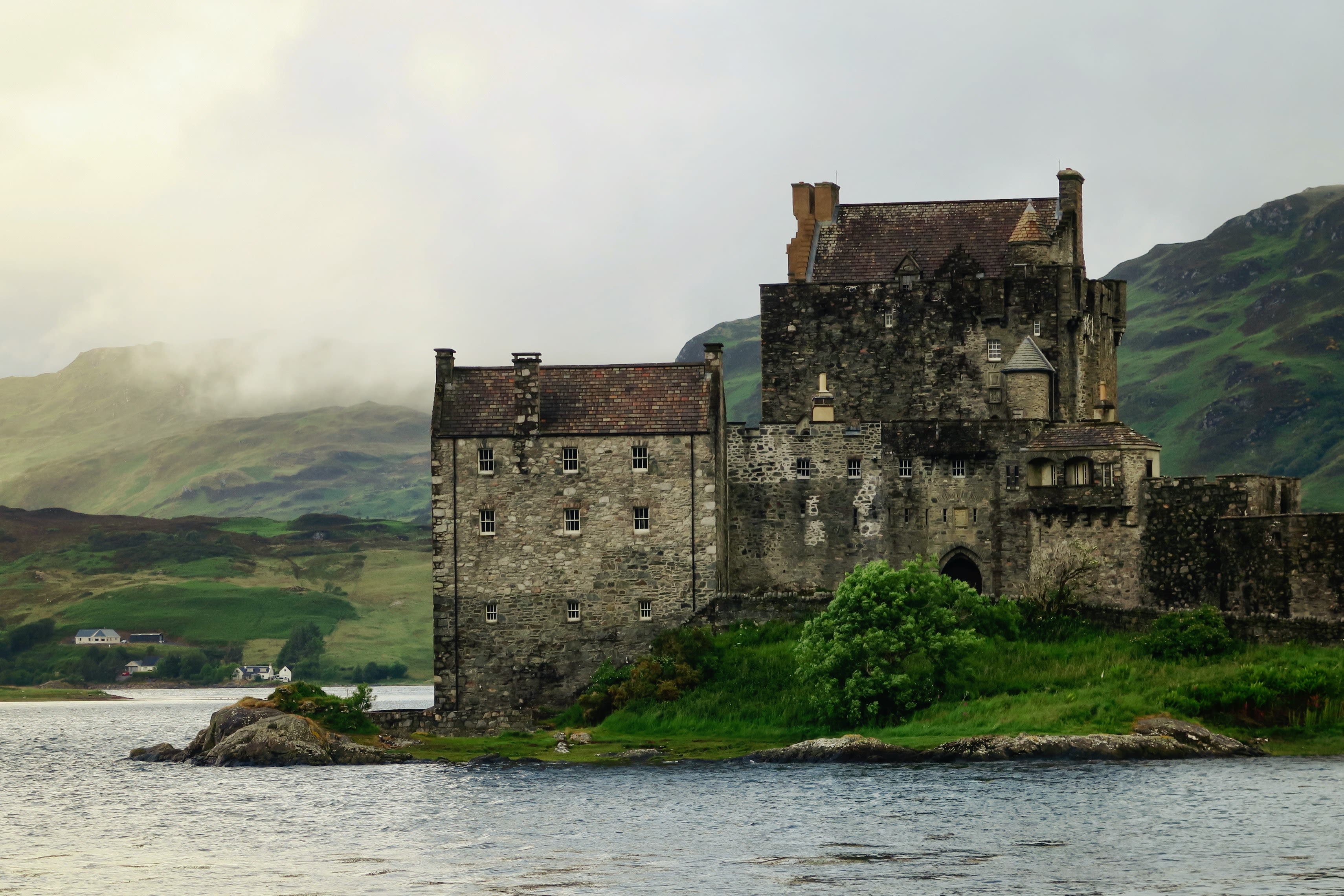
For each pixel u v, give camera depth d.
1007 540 140.62
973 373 150.62
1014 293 150.38
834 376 152.50
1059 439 139.62
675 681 130.00
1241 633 125.94
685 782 108.19
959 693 123.00
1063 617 132.88
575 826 93.12
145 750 146.00
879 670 122.19
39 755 163.00
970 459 142.00
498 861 83.50
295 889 77.94
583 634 137.00
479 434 138.25
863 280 155.00
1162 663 123.69
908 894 73.94
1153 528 135.75
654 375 140.88
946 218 158.62
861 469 143.75
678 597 136.62
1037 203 158.25
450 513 138.50
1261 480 135.12
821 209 160.00
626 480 137.38
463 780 113.19
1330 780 102.31
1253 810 92.62
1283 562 127.38
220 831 95.44
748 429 145.38
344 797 107.19
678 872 79.62
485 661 137.50
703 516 136.62
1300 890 73.62
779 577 144.12
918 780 105.94
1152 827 88.19
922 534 142.38
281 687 141.62
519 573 137.75
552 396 140.25
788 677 128.38
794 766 113.62
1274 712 117.44
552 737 129.12
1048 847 83.75
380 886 78.06
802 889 75.50
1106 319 158.12
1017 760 112.12
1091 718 116.81
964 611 128.62
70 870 83.88
